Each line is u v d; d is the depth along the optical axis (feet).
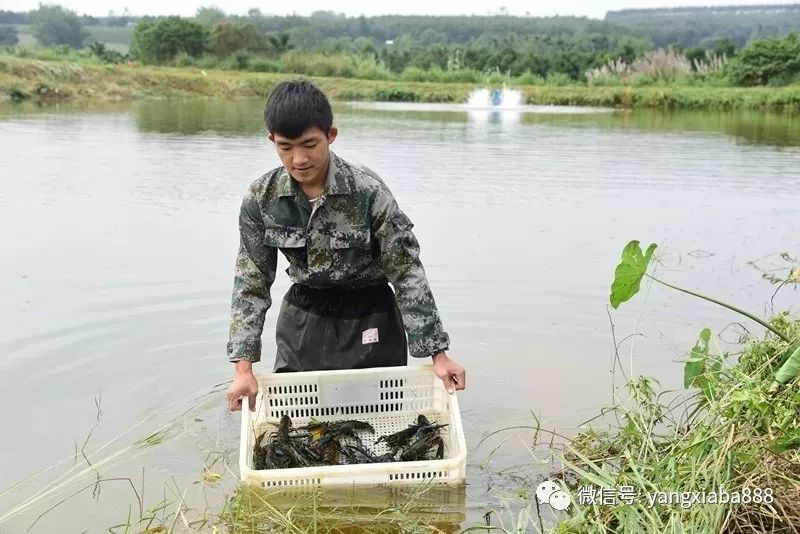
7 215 24.38
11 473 10.66
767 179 31.22
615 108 72.64
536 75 97.60
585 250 21.16
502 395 13.12
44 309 16.58
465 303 17.33
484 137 44.42
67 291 17.69
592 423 12.12
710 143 42.88
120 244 21.45
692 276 18.93
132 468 10.82
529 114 63.10
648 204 26.55
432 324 11.16
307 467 9.83
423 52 113.29
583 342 15.30
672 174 32.32
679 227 23.49
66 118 52.06
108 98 69.46
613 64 95.66
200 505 9.94
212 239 22.02
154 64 100.83
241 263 11.39
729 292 17.83
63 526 9.48
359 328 11.87
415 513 9.66
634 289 10.28
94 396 12.98
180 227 23.26
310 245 11.21
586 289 18.21
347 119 55.21
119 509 9.84
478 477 10.55
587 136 45.83
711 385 10.44
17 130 44.50
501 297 17.70
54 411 12.44
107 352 14.66
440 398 11.89
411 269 11.10
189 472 10.75
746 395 9.23
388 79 95.71
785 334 11.09
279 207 11.04
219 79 79.30
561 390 13.30
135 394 13.08
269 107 10.27
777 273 19.02
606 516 8.85
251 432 11.10
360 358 11.94
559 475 10.59
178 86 77.05
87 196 27.09
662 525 8.41
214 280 18.60
